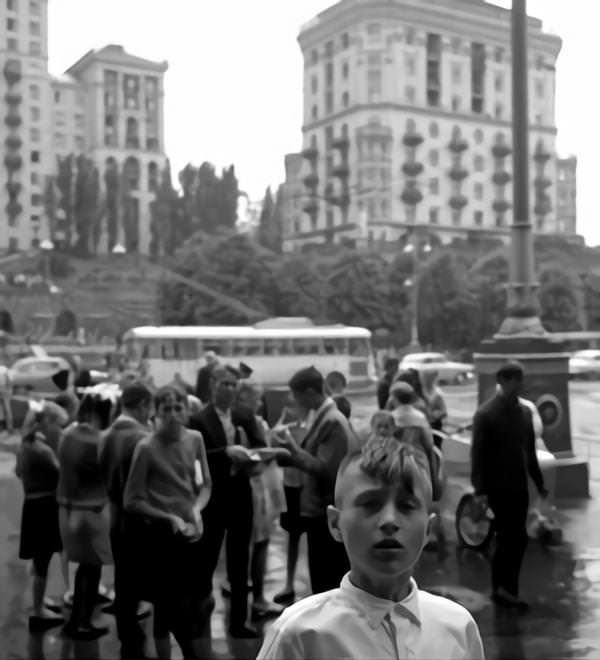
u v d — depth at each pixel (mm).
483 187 135000
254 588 7402
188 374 40250
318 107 137000
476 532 9680
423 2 128500
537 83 138500
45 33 137500
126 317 99562
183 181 140500
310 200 135375
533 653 6281
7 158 132250
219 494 6633
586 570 8672
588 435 22828
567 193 177625
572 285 80688
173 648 6516
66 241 131500
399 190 126688
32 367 33469
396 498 1956
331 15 132250
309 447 6176
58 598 7926
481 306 76750
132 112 150000
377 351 62062
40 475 7211
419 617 1994
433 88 132375
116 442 6348
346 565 6074
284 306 72562
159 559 6074
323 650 1939
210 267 72250
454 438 10672
